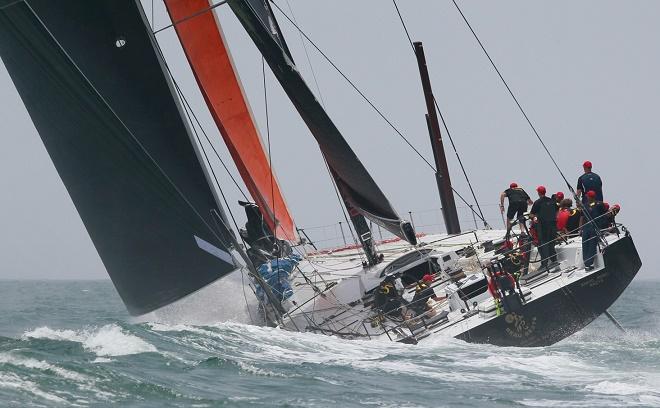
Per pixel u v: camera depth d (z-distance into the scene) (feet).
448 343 182.91
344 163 200.85
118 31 201.98
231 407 128.47
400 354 172.55
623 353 178.40
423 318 193.26
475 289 195.42
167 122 203.00
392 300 192.85
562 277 195.31
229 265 204.33
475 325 184.24
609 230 205.46
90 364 142.31
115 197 201.26
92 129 197.26
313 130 201.16
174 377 143.23
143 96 202.90
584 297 190.90
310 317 198.80
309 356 169.07
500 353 175.11
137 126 203.51
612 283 194.80
